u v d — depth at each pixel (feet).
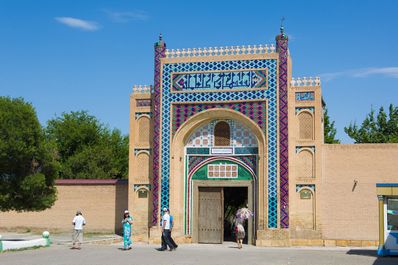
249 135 84.69
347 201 80.74
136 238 85.76
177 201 84.84
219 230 84.79
